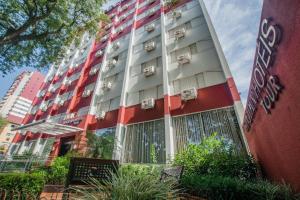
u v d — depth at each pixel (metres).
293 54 2.60
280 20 2.80
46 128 15.29
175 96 11.37
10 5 11.23
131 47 16.72
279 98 3.35
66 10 12.45
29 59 14.36
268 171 5.09
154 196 2.38
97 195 2.52
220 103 9.50
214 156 6.48
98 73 18.41
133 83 14.45
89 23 14.15
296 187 3.31
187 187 4.55
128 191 2.36
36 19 11.15
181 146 9.61
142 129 11.86
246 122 6.32
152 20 17.20
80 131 15.27
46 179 7.68
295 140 3.08
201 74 11.09
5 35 10.54
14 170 10.02
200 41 12.38
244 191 3.49
